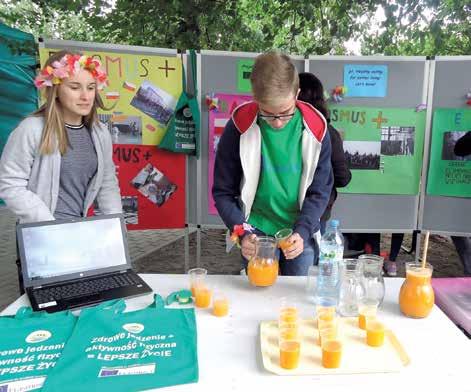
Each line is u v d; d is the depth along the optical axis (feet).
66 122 6.09
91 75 5.82
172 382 3.14
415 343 3.79
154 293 4.75
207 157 10.68
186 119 10.33
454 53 13.85
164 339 3.71
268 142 5.53
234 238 5.24
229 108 10.43
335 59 10.30
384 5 12.26
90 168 6.35
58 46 9.62
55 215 6.16
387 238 17.49
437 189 10.62
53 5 14.20
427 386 3.17
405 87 10.32
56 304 4.35
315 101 7.33
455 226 10.68
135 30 15.14
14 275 12.74
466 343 3.80
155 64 10.11
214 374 3.29
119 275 5.06
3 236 17.39
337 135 7.49
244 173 5.59
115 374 3.20
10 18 15.01
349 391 3.10
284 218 5.89
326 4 13.50
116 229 5.27
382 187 10.78
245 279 5.28
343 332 3.91
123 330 3.84
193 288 4.67
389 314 4.37
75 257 4.97
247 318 4.24
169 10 14.56
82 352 3.47
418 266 4.45
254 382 3.20
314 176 5.66
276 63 4.66
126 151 10.41
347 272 4.47
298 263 5.97
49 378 3.13
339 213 10.94
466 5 11.78
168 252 15.70
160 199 10.78
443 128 10.31
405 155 10.62
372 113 10.47
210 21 14.78
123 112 10.19
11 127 19.38
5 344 3.60
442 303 4.83
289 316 3.98
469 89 10.02
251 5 15.66
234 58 10.24
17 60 18.81
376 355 3.53
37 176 5.91
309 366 3.37
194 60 10.18
